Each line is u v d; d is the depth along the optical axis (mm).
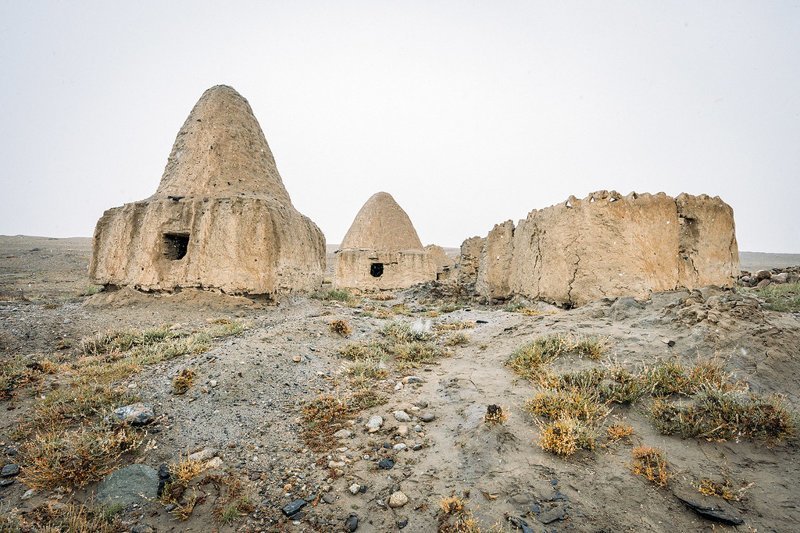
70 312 9586
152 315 9797
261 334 7688
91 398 4652
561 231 10406
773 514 2857
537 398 4543
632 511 2955
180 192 12344
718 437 3760
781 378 4594
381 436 4324
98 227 13047
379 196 25000
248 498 3303
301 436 4332
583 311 8148
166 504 3209
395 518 3070
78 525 2951
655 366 5125
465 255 19672
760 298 9398
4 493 3250
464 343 8219
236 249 11062
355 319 10352
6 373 5480
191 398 4984
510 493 3207
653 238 9516
